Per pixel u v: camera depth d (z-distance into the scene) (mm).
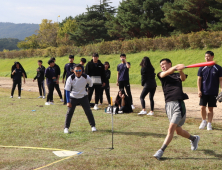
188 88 16797
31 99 11484
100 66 8961
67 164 3822
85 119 7262
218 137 5371
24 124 6598
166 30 37812
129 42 28781
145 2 37719
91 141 5215
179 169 3611
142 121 7098
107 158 4051
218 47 22469
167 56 24328
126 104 8570
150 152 4402
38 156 4250
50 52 38812
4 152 4504
